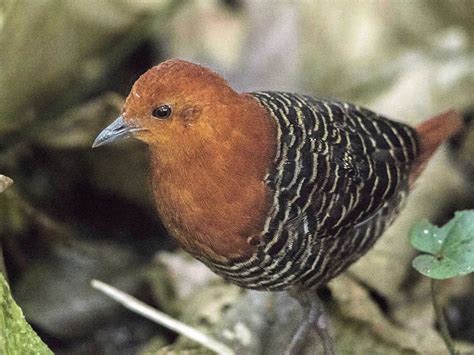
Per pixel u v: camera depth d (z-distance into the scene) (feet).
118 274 30.78
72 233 32.32
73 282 30.35
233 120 21.81
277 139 22.75
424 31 36.88
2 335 21.06
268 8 36.06
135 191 32.78
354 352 26.71
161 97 21.42
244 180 22.06
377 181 24.47
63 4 30.48
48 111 31.96
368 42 36.35
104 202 33.27
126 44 33.09
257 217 22.36
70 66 32.07
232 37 36.68
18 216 29.91
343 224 23.79
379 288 28.27
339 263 24.79
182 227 22.74
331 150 23.50
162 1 33.17
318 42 36.06
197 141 21.67
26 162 32.42
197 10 37.11
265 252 22.93
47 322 29.37
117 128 21.76
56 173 32.71
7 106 30.81
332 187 23.27
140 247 32.58
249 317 27.66
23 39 29.60
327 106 24.57
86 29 31.78
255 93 24.12
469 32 36.78
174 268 29.76
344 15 36.60
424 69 35.27
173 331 29.40
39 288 30.04
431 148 26.84
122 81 34.96
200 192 22.03
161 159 22.18
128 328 29.94
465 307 29.91
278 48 35.50
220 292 28.55
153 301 30.27
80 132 31.73
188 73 21.50
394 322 28.19
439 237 23.75
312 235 23.22
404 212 30.48
